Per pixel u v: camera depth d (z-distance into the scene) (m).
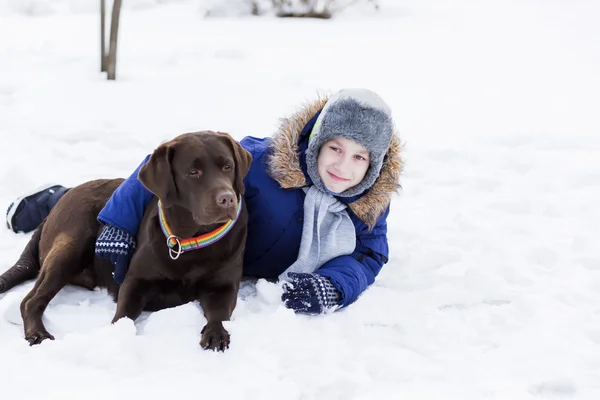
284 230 3.50
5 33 10.16
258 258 3.60
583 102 7.50
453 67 8.91
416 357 2.94
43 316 3.08
